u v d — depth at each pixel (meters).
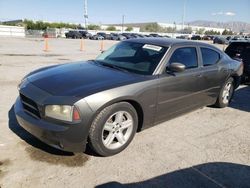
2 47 18.17
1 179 2.70
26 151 3.26
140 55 4.08
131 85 3.30
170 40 4.48
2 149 3.27
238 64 5.84
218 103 5.54
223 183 2.94
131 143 3.70
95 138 3.05
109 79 3.36
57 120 2.86
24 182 2.68
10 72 8.45
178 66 3.71
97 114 2.99
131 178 2.89
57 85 3.15
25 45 21.69
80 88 3.05
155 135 4.03
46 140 2.95
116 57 4.29
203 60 4.71
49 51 17.16
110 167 3.06
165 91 3.77
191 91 4.36
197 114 5.21
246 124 4.83
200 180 2.96
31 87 3.22
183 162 3.30
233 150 3.73
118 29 98.62
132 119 3.44
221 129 4.50
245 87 8.29
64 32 54.56
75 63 4.29
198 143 3.88
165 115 3.99
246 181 3.01
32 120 3.01
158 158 3.35
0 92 5.86
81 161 3.14
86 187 2.68
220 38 44.75
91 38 46.91
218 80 5.12
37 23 70.31
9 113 4.52
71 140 2.89
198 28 121.88
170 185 2.82
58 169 2.95
